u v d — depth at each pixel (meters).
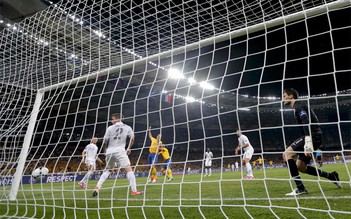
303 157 3.75
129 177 4.81
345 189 3.91
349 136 32.75
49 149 19.55
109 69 4.77
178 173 23.44
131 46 5.77
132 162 23.31
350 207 2.77
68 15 5.48
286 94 3.79
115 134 4.89
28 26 5.95
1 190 5.59
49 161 18.42
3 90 6.77
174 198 4.18
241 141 7.69
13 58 6.46
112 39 5.66
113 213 3.24
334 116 36.34
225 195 4.18
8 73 6.64
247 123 36.41
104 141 5.00
